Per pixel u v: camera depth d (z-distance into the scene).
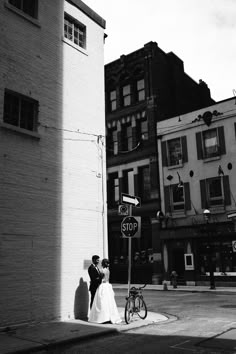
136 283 27.50
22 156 9.92
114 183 30.45
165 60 31.25
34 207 9.94
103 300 9.66
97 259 10.64
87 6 13.39
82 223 11.33
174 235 25.91
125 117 30.33
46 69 11.22
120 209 10.90
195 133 26.25
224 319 10.22
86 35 13.19
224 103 25.11
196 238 25.16
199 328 8.90
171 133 27.44
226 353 6.50
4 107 9.98
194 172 25.83
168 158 27.31
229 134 24.69
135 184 28.75
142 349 6.91
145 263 27.44
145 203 27.94
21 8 11.07
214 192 24.86
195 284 24.56
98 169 12.42
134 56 30.48
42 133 10.65
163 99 29.73
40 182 10.27
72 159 11.49
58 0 12.16
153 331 8.64
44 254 9.92
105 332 8.42
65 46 12.09
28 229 9.65
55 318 9.82
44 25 11.45
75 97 12.11
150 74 29.23
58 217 10.57
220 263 24.00
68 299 10.30
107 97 32.06
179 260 26.06
